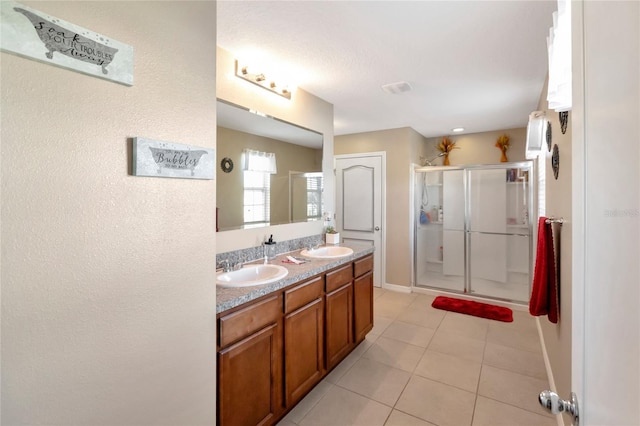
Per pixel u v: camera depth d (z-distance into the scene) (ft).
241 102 7.37
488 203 13.07
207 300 4.01
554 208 7.06
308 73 8.13
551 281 6.46
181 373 3.71
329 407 6.45
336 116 12.17
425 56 7.15
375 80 8.57
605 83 1.77
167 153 3.48
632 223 1.45
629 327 1.48
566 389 5.61
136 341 3.27
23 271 2.51
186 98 3.73
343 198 15.56
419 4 5.27
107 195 3.01
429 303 12.73
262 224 7.97
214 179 4.08
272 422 5.72
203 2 3.95
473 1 5.19
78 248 2.82
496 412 6.24
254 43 6.61
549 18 5.62
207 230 4.00
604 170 1.80
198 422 3.92
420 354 8.58
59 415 2.73
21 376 2.52
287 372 6.01
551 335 7.29
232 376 4.93
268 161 8.14
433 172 14.23
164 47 3.50
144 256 3.33
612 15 1.67
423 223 14.53
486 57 7.20
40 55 2.54
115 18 3.05
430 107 10.97
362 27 5.96
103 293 3.00
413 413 6.25
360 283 8.87
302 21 5.79
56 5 2.64
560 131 6.18
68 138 2.74
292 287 6.20
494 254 12.97
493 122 13.10
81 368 2.86
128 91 3.17
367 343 9.27
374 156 14.75
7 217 2.42
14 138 2.44
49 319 2.66
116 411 3.12
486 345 9.07
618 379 1.60
